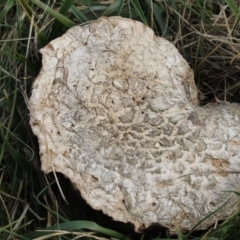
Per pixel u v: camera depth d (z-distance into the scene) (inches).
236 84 26.2
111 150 21.5
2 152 23.4
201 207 21.4
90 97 22.2
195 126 22.2
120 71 22.8
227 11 27.3
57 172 21.6
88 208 21.5
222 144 21.9
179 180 21.4
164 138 21.8
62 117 21.9
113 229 21.7
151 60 23.2
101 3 26.9
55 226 21.9
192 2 27.2
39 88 22.2
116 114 22.2
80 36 23.0
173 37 27.3
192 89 24.2
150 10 26.9
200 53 27.4
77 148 21.6
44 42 25.2
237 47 26.4
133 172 21.3
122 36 23.2
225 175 21.7
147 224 21.4
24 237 21.8
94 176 21.3
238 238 22.7
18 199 23.8
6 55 24.4
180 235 20.9
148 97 22.7
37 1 24.4
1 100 24.6
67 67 22.5
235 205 21.8
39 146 21.7
